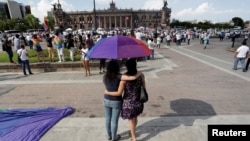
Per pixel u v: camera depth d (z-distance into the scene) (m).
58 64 12.59
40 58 15.02
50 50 14.10
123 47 3.85
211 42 36.31
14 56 16.81
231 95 7.79
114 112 4.41
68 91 8.55
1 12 127.69
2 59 15.77
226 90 8.41
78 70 12.70
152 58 17.09
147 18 135.88
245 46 11.75
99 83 9.74
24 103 7.27
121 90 4.15
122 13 129.38
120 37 4.04
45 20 42.25
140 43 4.20
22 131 5.17
